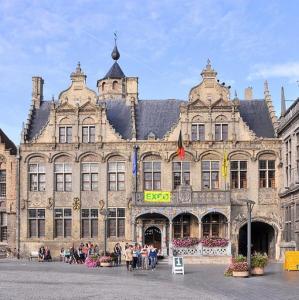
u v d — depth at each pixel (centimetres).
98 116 6100
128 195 5997
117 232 5975
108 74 8025
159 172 6009
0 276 3656
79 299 2417
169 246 5562
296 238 5062
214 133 6006
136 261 4462
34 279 3431
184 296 2561
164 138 6022
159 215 5912
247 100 6438
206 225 5875
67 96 6181
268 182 5928
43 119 6444
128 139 6062
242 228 6159
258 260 3731
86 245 5681
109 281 3322
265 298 2494
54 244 6000
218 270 4266
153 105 6456
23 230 6056
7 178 6188
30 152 6106
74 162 6072
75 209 6019
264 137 6006
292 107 5322
